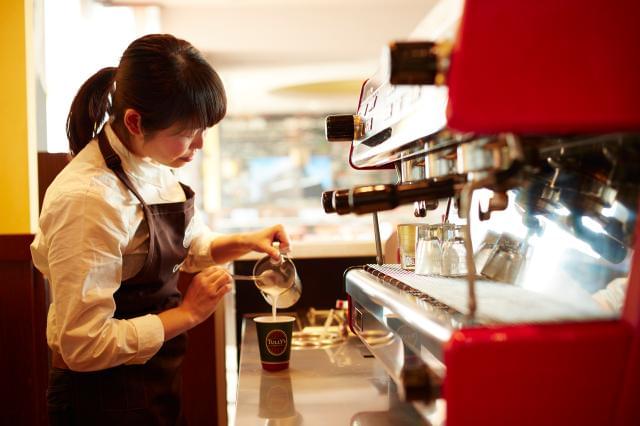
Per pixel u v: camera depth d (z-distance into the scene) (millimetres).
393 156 1143
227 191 9734
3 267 2350
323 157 9805
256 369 1459
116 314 1415
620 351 724
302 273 2516
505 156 780
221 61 6051
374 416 1100
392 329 976
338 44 5535
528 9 691
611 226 846
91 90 1423
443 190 863
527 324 746
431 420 813
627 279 803
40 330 2377
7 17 2600
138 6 4254
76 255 1194
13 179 2625
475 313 791
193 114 1253
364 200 866
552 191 969
